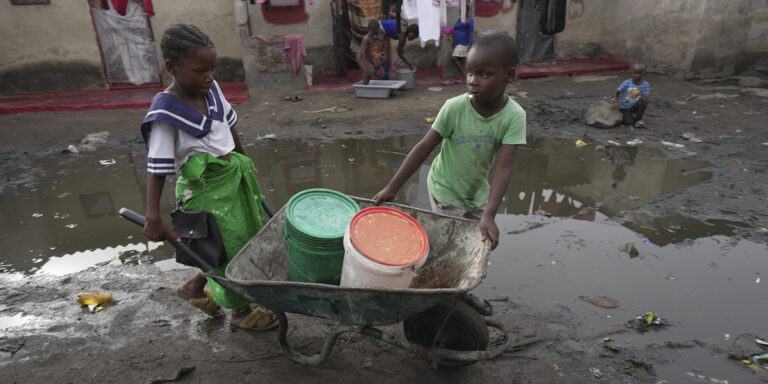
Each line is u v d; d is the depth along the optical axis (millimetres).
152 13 9219
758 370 2260
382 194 2416
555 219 3924
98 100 8852
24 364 2334
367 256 1852
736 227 3682
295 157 5668
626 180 4770
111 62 9797
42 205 4457
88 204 4477
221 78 10484
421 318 2158
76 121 7605
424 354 2031
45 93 9617
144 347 2463
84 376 2246
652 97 8438
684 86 9305
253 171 2312
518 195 4488
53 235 3854
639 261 3238
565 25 11773
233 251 2223
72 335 2559
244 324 2555
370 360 2377
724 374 2244
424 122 7055
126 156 5875
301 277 2137
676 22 9984
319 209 2209
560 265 3203
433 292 1712
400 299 1747
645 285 2967
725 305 2760
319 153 5797
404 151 5812
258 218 2365
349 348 2463
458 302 2080
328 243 2008
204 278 2531
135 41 9750
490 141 2293
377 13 10391
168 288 3023
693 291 2896
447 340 2178
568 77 10680
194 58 1816
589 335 2527
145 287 3047
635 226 3750
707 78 10031
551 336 2518
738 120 6789
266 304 1967
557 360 2355
